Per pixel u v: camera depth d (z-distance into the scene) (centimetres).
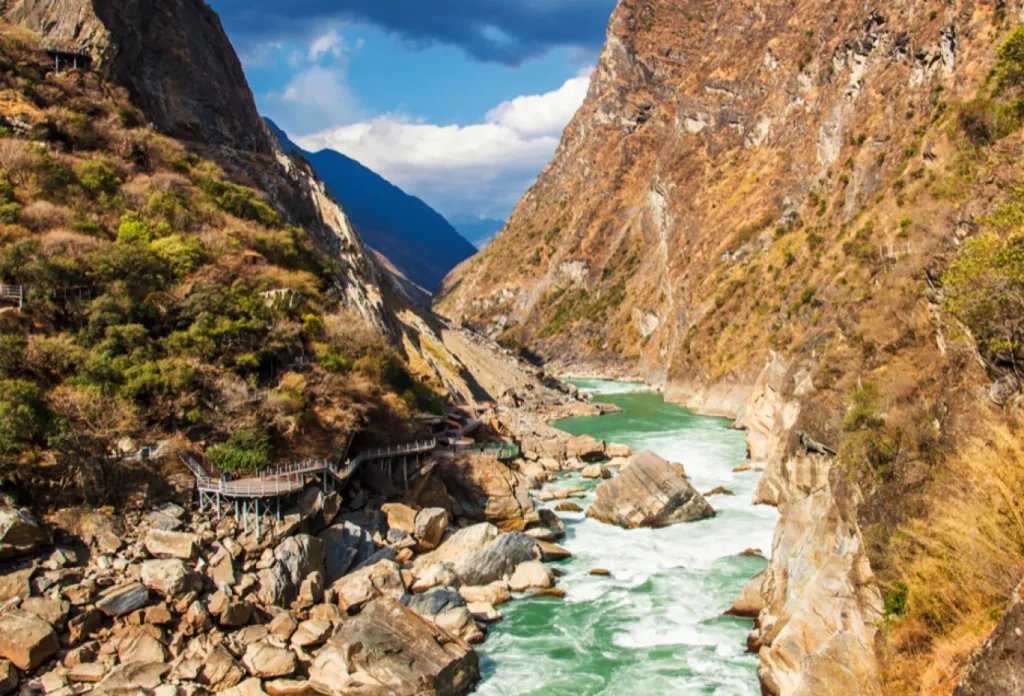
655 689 3416
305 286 7050
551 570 4706
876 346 4653
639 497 5659
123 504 4212
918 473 3047
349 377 5975
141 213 6750
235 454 4625
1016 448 2530
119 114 8125
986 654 1809
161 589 3672
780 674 3162
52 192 6469
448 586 4353
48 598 3484
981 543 2428
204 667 3359
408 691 3262
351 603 3994
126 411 4609
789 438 5216
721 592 4388
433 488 5597
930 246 4503
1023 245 2911
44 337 4903
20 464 4062
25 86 7594
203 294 5688
